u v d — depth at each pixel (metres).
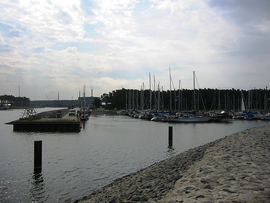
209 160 16.22
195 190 10.14
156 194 11.28
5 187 17.81
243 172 11.95
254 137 26.81
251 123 76.94
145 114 95.69
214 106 129.62
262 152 17.23
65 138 42.03
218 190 9.59
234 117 91.00
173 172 15.52
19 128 53.44
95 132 51.47
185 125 69.62
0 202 15.38
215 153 18.91
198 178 11.94
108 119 95.31
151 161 25.50
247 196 8.59
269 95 133.88
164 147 34.03
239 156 16.19
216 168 13.36
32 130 53.00
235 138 27.58
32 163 24.20
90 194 15.16
